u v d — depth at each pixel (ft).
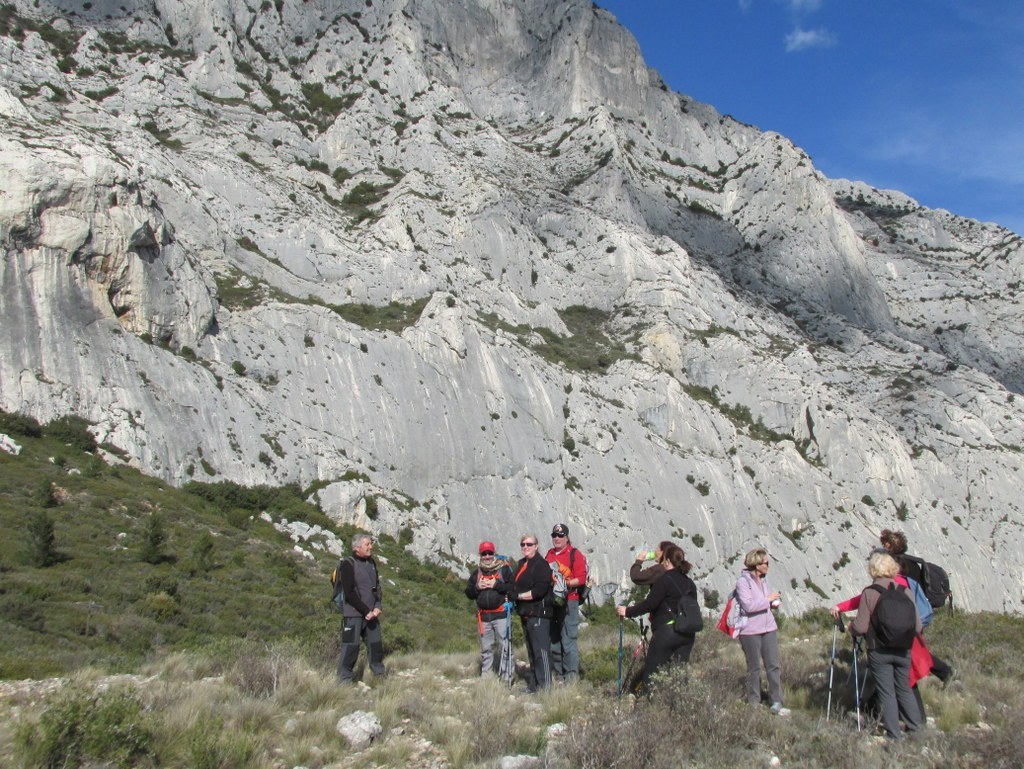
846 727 30.58
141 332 128.67
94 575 72.54
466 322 169.48
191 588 75.97
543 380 174.81
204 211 172.24
